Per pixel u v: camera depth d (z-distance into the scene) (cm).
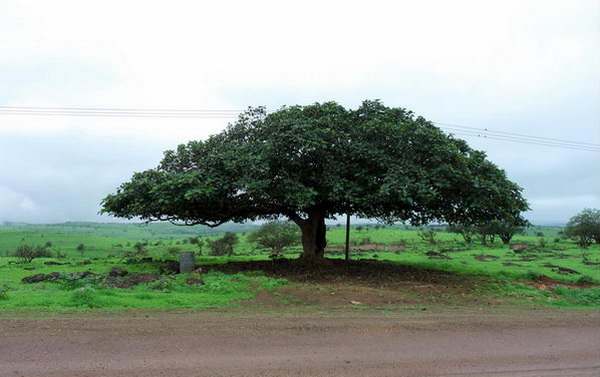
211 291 1131
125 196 1463
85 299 901
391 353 617
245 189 1377
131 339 639
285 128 1441
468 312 982
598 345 701
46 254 3256
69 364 527
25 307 845
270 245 3850
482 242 4556
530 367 575
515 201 1528
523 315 964
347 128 1543
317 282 1360
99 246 5538
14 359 539
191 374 509
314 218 1805
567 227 4538
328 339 681
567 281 1625
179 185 1361
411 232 6284
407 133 1426
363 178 1444
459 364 579
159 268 1612
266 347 627
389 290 1252
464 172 1358
